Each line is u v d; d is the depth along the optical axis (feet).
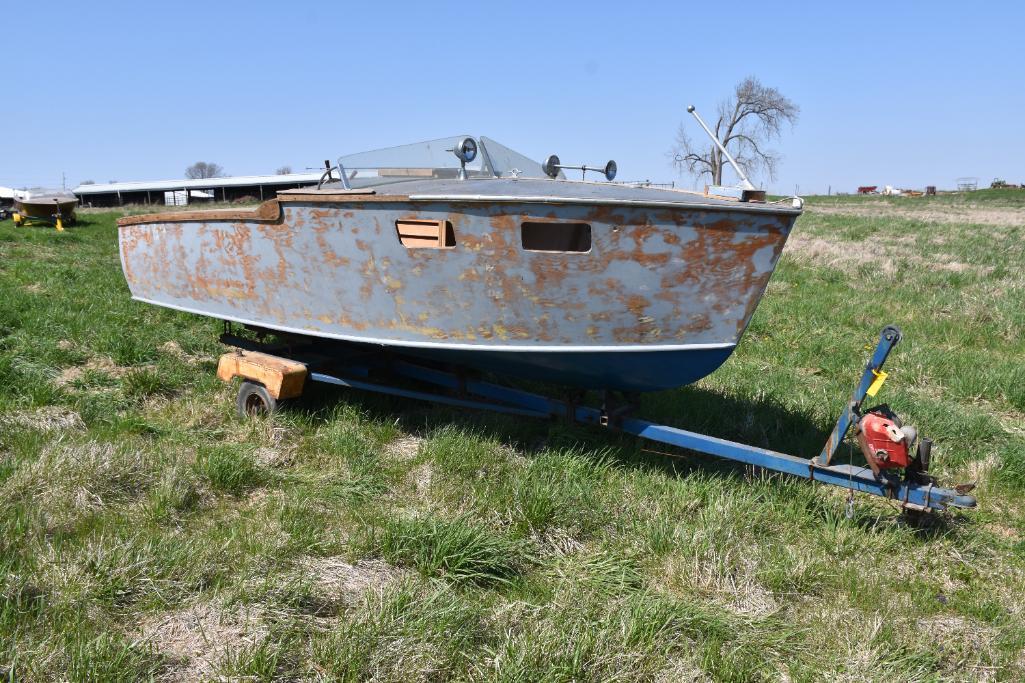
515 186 16.33
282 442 17.15
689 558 12.38
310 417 18.43
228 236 18.51
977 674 10.28
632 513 14.23
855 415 13.78
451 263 14.98
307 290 17.26
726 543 12.78
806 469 14.42
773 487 15.15
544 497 13.73
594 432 17.67
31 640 9.47
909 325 31.19
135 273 22.09
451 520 13.14
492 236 14.38
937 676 9.89
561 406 16.93
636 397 17.20
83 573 10.90
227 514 13.79
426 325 15.83
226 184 183.73
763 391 21.02
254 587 10.91
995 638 10.95
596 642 9.99
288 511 13.55
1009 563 13.24
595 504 14.29
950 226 87.10
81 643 9.32
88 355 23.45
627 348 14.76
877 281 41.98
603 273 14.17
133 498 13.94
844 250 53.42
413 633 9.89
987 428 18.86
